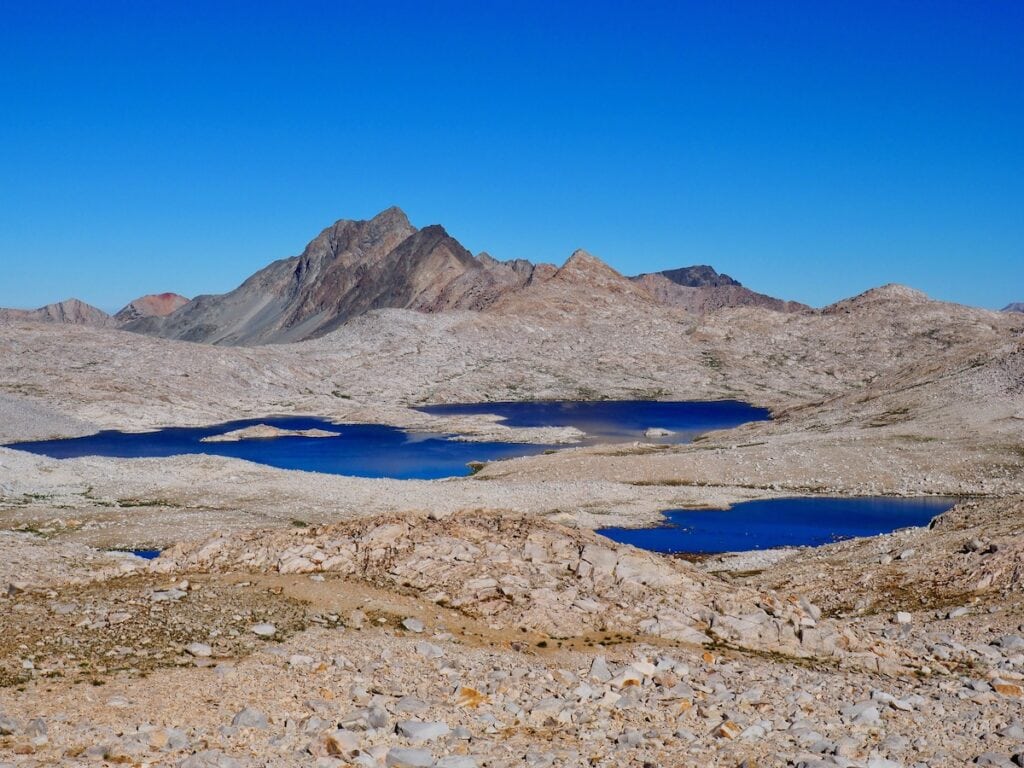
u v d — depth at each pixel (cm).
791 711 2306
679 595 3334
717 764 1909
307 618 2859
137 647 2505
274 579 3241
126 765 1728
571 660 2716
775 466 11075
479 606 3134
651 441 16688
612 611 3162
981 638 3450
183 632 2653
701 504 9462
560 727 2145
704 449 12594
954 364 16025
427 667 2520
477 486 10088
